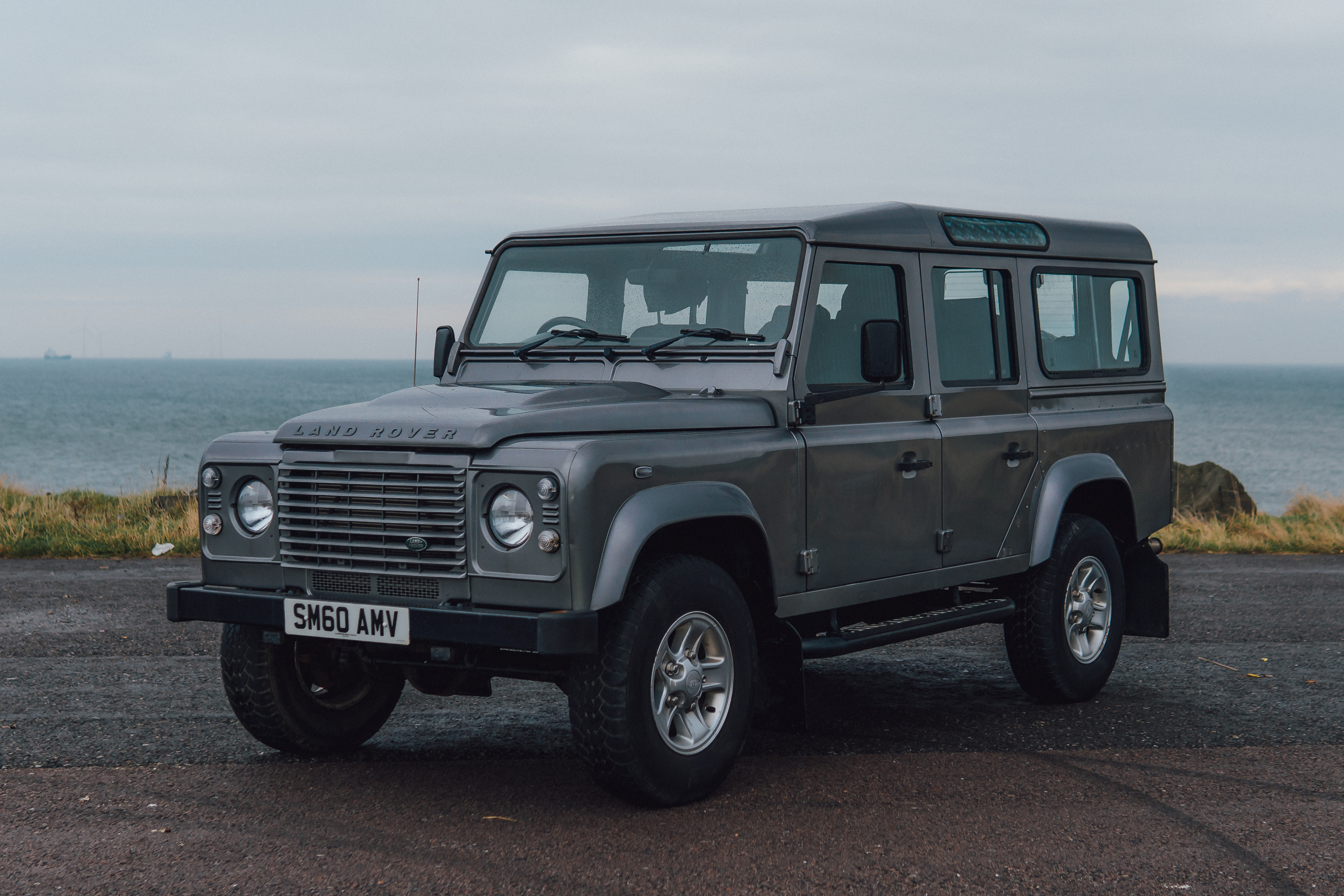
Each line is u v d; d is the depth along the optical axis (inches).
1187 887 150.8
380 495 176.7
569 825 172.9
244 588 191.2
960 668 297.1
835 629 212.5
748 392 200.8
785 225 205.2
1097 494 279.9
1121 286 285.9
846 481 207.6
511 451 168.2
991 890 149.6
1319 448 2910.9
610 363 214.1
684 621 180.4
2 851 161.2
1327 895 148.6
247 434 195.5
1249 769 204.7
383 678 218.8
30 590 394.9
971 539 235.0
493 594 169.5
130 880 151.0
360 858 159.3
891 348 190.9
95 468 1910.7
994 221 248.8
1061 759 211.2
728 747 185.8
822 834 169.5
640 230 218.4
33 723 229.3
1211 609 385.4
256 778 196.1
